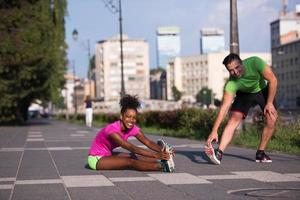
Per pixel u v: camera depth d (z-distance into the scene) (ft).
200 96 526.98
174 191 22.25
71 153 42.68
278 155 38.37
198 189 22.66
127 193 21.98
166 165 28.32
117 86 562.25
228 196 20.81
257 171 28.60
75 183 25.03
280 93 457.27
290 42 439.22
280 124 50.75
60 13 140.26
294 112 59.82
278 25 524.93
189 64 599.57
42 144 54.60
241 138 52.37
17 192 22.66
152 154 28.48
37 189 23.41
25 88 128.57
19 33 121.60
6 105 128.16
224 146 32.91
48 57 123.54
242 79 32.32
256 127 54.75
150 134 79.97
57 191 22.80
